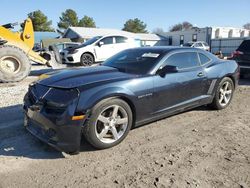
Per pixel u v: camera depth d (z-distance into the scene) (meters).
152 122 5.13
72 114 3.56
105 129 3.94
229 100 6.15
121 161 3.68
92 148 4.04
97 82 3.94
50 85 3.97
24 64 9.84
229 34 47.88
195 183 3.16
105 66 5.02
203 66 5.44
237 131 4.76
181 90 4.92
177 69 4.56
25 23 10.90
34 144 4.18
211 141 4.32
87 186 3.12
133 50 5.43
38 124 3.89
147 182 3.19
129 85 4.12
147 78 4.38
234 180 3.23
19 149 4.01
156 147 4.10
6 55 9.49
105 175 3.34
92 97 3.70
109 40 15.64
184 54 5.13
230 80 6.04
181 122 5.18
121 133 4.16
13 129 4.76
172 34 52.47
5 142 4.23
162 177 3.29
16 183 3.17
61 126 3.56
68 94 3.70
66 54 14.69
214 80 5.59
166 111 4.75
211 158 3.76
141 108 4.32
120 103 4.02
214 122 5.21
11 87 8.66
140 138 4.41
